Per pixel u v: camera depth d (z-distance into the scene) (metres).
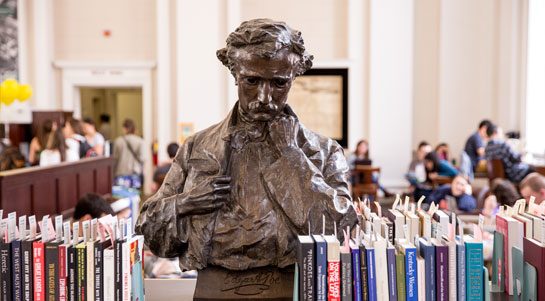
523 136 9.26
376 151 9.77
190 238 2.02
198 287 1.98
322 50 10.01
